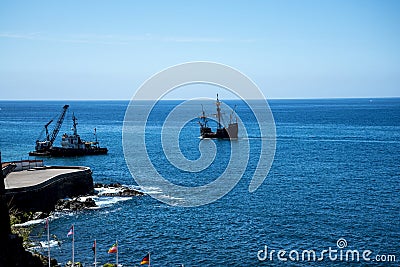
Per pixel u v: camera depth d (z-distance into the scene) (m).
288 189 113.44
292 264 67.06
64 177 103.75
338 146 199.62
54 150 179.00
